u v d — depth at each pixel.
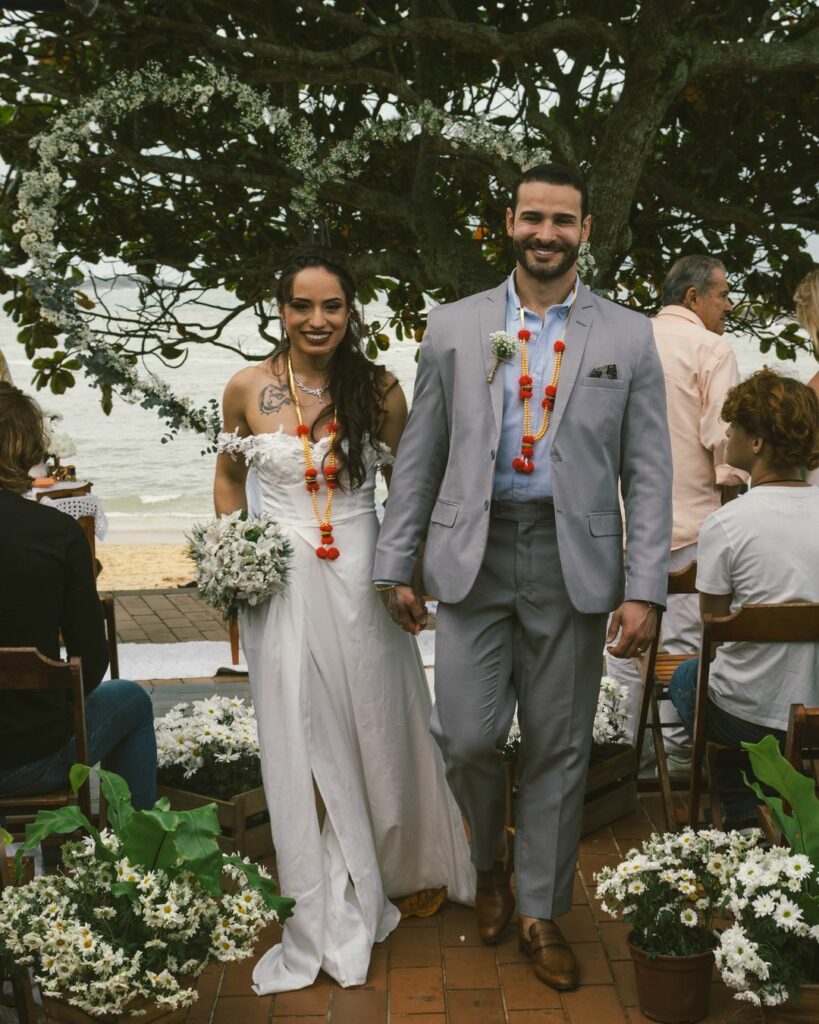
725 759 3.46
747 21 7.55
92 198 8.76
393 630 3.31
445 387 3.08
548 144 8.05
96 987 2.42
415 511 3.14
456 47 7.27
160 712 5.52
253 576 3.08
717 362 4.44
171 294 8.94
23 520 3.15
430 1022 2.89
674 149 8.71
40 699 3.19
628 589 2.98
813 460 3.27
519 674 3.11
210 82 6.49
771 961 2.42
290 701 3.16
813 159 8.62
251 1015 2.94
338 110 8.19
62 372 9.15
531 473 2.96
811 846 2.54
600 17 7.60
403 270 7.93
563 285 2.99
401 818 3.33
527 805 3.13
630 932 2.91
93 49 8.39
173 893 2.52
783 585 3.19
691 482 4.53
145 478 27.08
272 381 3.30
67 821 2.64
